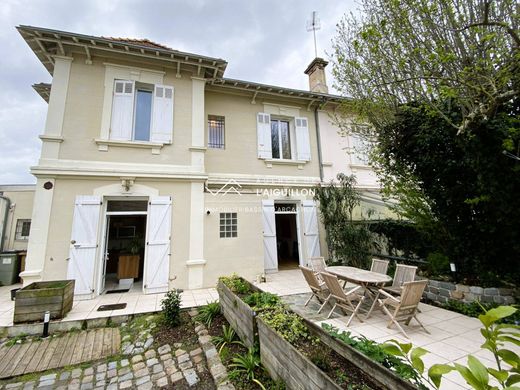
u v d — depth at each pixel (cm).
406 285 386
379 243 756
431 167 514
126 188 654
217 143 871
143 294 621
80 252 593
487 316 100
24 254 795
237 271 719
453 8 367
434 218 559
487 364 304
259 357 312
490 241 453
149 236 650
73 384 310
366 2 502
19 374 327
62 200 605
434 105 432
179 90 758
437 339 363
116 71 699
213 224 718
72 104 649
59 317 458
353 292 462
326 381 193
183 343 392
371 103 569
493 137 382
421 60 409
